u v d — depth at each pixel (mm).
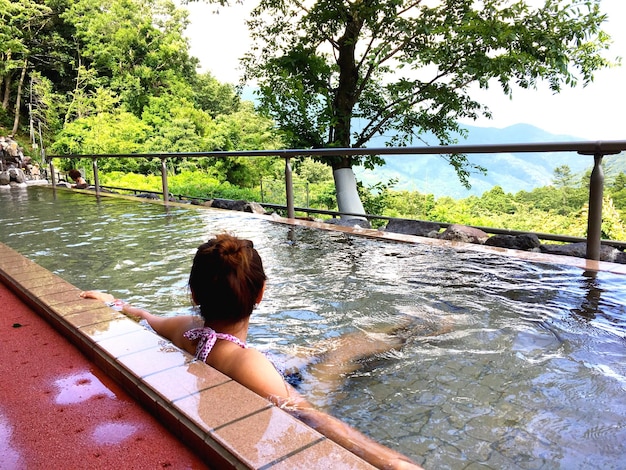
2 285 2637
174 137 24938
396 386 1505
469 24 9055
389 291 2465
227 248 1546
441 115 11031
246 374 1396
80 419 1247
